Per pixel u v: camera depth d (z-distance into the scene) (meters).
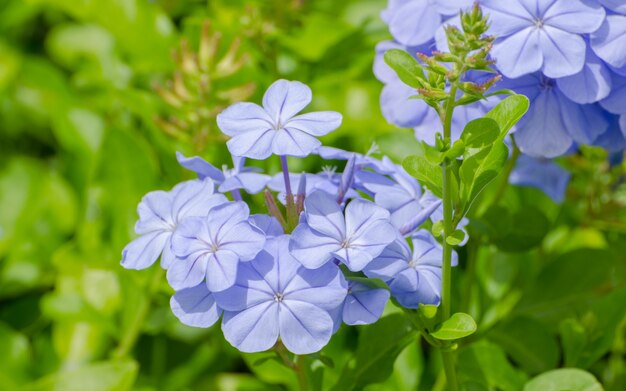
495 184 0.46
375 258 0.34
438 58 0.33
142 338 0.48
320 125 0.34
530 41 0.36
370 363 0.39
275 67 0.49
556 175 0.46
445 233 0.34
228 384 0.46
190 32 0.50
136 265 0.35
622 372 0.45
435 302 0.35
